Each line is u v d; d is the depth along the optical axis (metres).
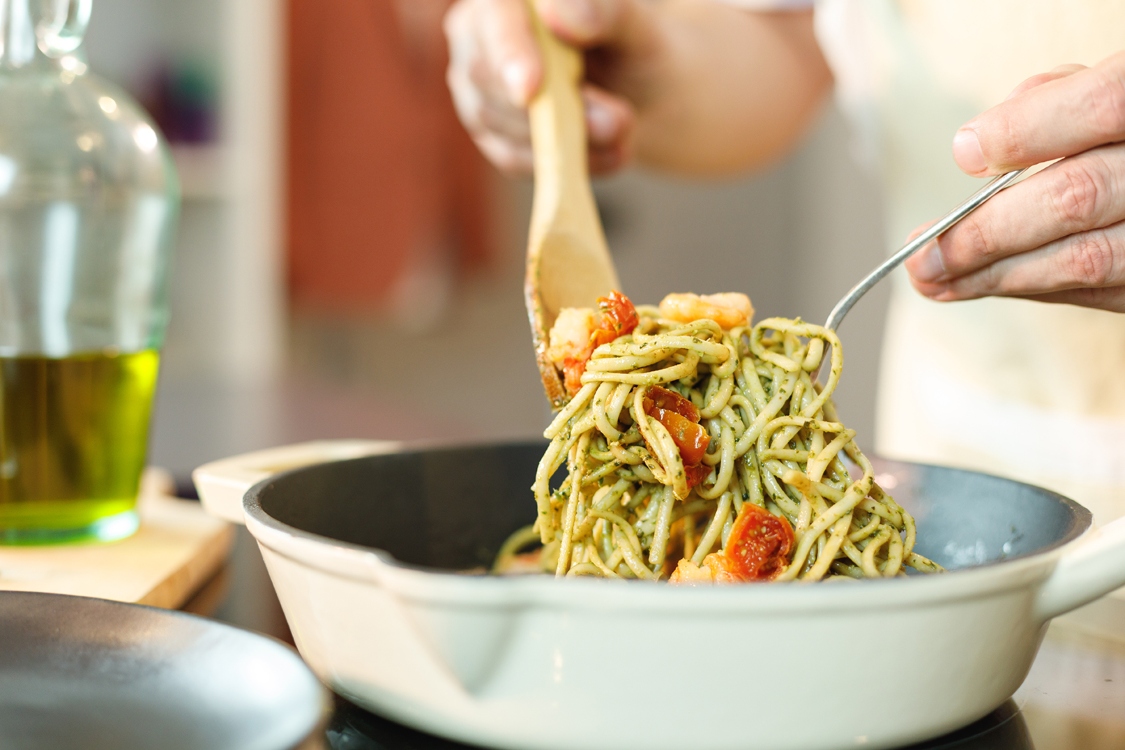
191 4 2.13
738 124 1.14
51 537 0.69
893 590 0.45
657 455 0.58
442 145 2.37
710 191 2.74
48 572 0.65
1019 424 0.92
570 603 0.44
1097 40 0.82
